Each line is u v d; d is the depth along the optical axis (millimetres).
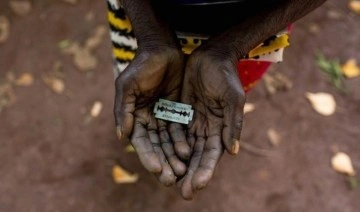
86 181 1500
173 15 1037
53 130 1564
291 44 1712
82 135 1561
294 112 1598
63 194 1484
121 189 1487
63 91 1624
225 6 1008
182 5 1016
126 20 1095
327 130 1577
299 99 1620
